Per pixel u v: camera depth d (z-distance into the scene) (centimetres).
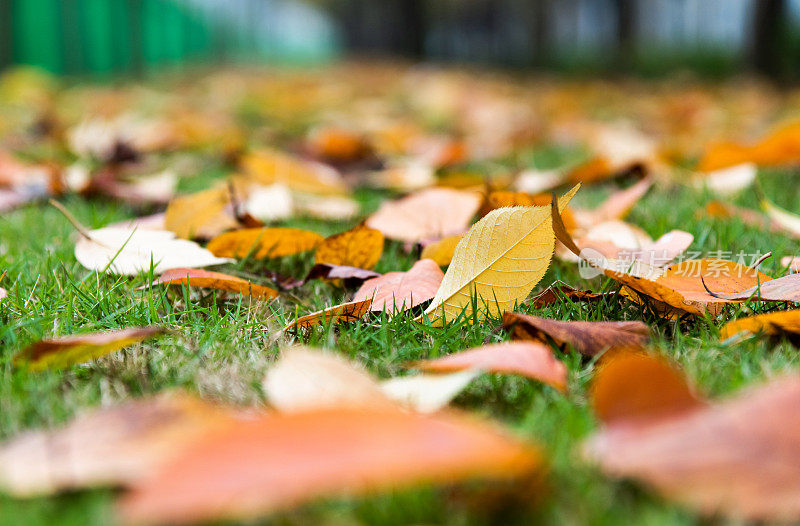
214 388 53
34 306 63
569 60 955
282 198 94
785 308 61
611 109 375
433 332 59
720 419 42
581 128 232
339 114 315
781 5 608
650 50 911
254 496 36
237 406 50
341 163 152
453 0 1522
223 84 529
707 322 59
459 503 42
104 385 53
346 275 67
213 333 60
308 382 47
